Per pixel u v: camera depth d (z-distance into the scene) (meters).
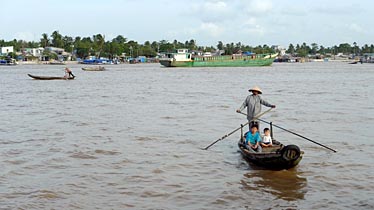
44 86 58.94
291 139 21.36
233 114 30.42
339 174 15.20
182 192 13.51
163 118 28.34
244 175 15.28
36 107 34.91
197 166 16.47
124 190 13.68
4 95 45.91
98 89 53.75
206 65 129.75
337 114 29.83
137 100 40.19
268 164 15.72
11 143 20.34
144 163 16.80
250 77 80.06
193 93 47.53
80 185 14.15
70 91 50.75
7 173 15.45
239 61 133.62
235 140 21.41
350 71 110.88
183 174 15.40
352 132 22.91
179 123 26.33
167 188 13.88
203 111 31.98
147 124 25.84
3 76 86.75
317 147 19.39
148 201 12.77
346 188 13.73
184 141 20.95
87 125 25.41
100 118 28.30
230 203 12.59
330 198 12.87
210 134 22.86
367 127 24.41
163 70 115.81
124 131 23.41
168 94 46.47
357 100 39.06
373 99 39.84
